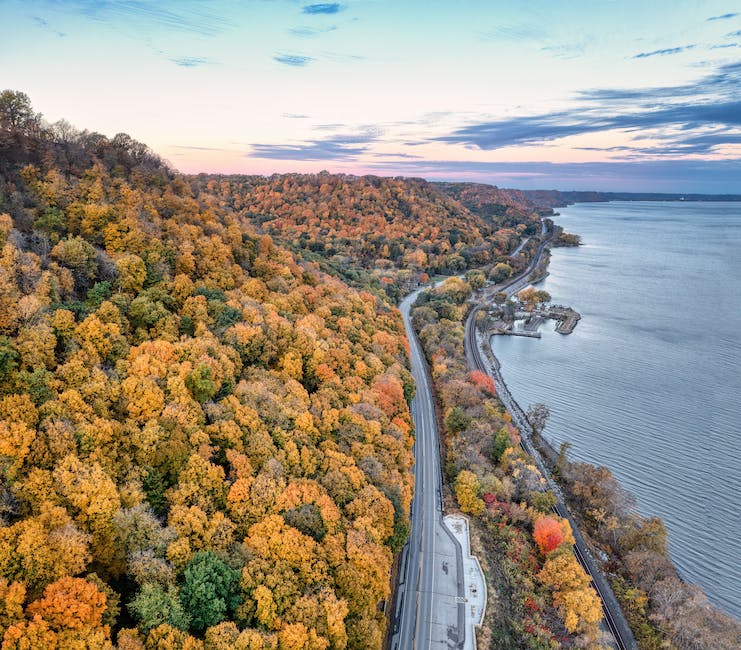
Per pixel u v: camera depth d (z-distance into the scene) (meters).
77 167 127.19
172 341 92.50
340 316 149.75
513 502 111.00
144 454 66.44
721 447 150.12
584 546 109.44
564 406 175.38
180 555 57.59
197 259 123.62
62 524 52.47
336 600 62.31
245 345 102.56
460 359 188.88
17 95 121.12
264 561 61.72
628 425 162.50
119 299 92.44
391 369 133.75
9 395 63.72
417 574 90.44
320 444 89.81
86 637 45.12
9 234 87.06
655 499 128.38
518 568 94.75
